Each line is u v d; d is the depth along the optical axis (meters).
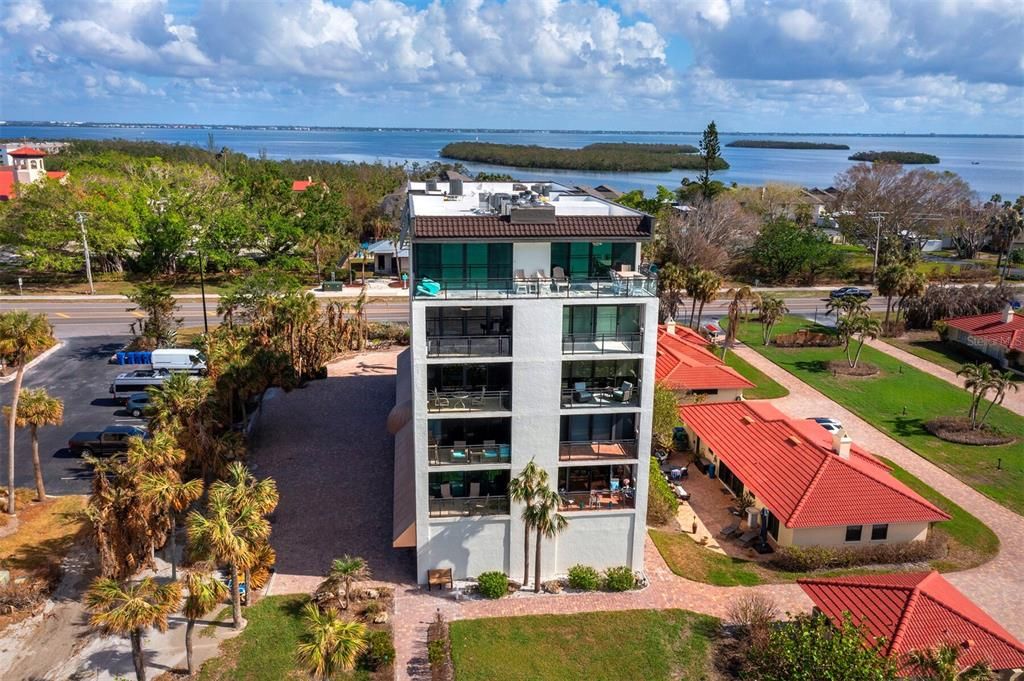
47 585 33.19
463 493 34.00
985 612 33.44
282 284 71.44
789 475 40.62
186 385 37.09
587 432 34.12
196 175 104.62
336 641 25.69
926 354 74.00
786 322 85.12
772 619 30.77
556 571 34.75
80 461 45.28
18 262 103.56
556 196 42.00
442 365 31.81
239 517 29.12
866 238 134.62
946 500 44.38
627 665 29.14
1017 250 127.12
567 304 31.03
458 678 28.11
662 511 40.19
